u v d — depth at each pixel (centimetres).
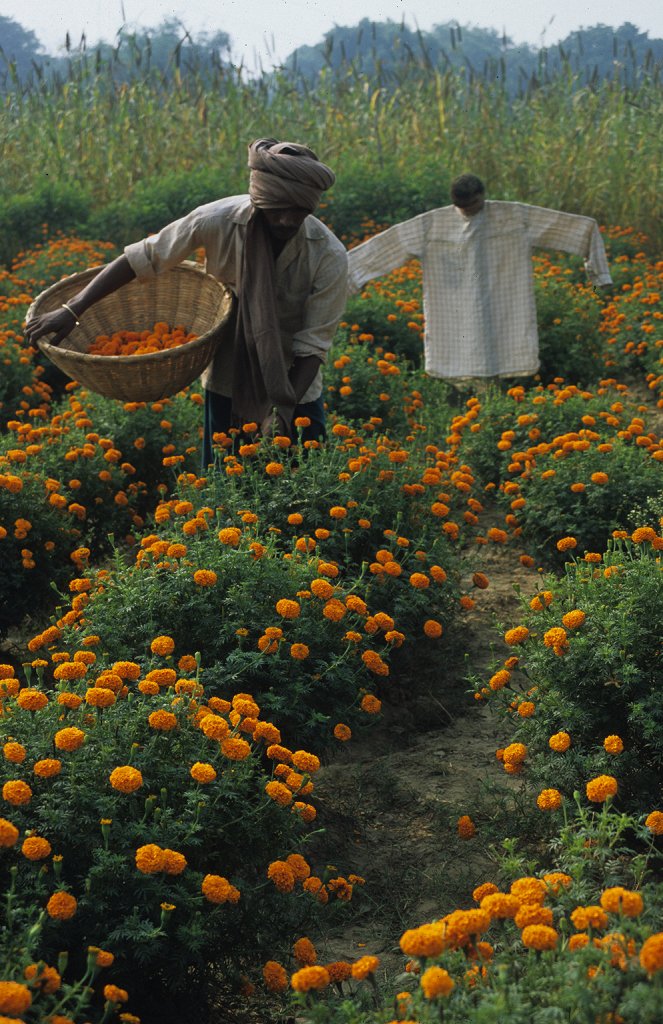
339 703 337
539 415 600
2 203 1215
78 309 439
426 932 188
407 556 407
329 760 373
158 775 253
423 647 425
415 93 1468
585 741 310
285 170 392
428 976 180
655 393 816
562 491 506
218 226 425
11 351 710
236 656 319
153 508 588
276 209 401
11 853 230
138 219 1267
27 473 453
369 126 1432
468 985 200
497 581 521
